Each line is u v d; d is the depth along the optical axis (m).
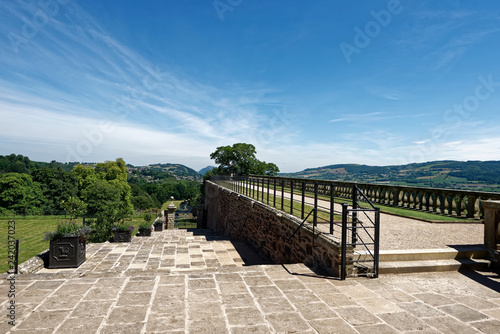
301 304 3.79
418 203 12.02
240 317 3.37
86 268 7.98
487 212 5.96
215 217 23.78
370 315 3.51
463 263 5.45
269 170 49.81
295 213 8.80
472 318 3.47
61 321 3.20
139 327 3.09
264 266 5.56
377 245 4.98
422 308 3.74
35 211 35.19
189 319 3.29
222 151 48.12
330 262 5.24
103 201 16.14
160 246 10.83
